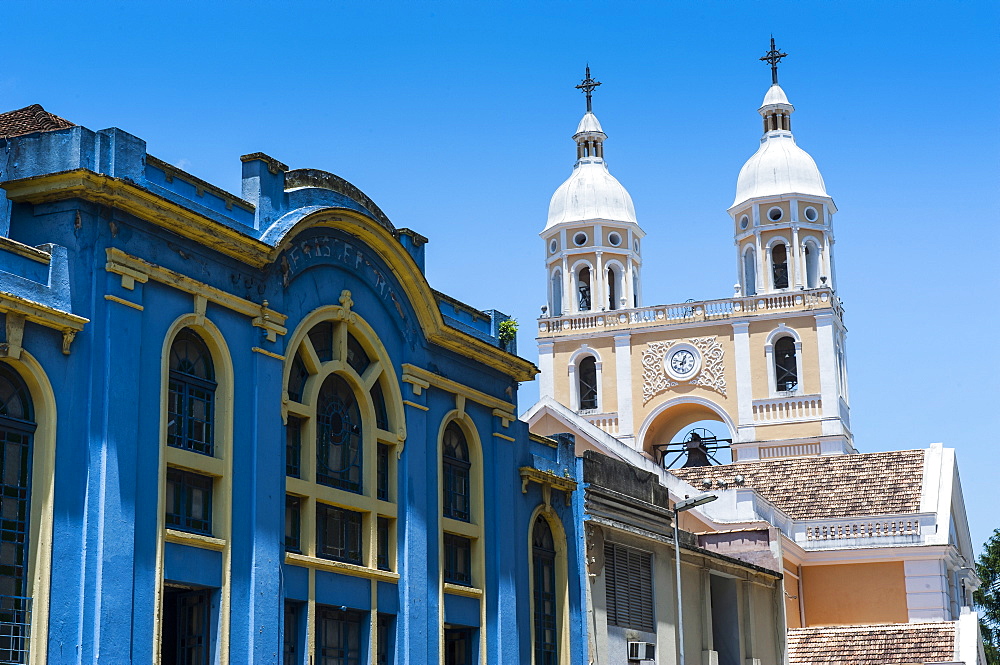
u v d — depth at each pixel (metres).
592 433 45.69
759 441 65.44
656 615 34.94
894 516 46.03
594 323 69.56
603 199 72.81
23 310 19.42
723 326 67.44
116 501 20.25
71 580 19.69
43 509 19.50
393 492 27.00
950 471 48.69
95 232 20.77
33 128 24.56
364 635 25.78
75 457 20.08
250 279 23.64
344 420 26.03
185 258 22.27
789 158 70.75
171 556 21.38
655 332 68.31
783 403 65.94
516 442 31.31
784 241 69.81
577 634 32.09
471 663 28.95
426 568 27.41
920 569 45.12
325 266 25.69
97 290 20.61
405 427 27.39
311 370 25.14
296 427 24.80
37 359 19.75
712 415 68.94
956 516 50.41
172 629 22.59
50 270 20.19
